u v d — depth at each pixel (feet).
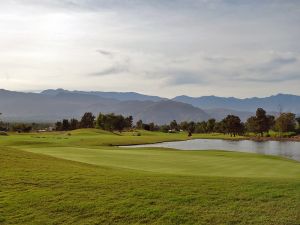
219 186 66.64
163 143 415.85
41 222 50.57
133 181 68.85
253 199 59.57
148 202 57.16
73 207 55.01
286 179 76.59
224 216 52.65
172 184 67.26
